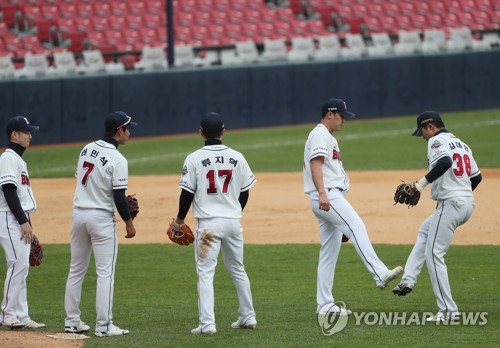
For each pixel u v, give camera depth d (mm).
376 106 105938
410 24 123125
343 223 33094
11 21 117562
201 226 31250
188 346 29391
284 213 60344
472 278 39969
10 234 31969
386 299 36656
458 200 31906
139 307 36781
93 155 31344
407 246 48219
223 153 31531
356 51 108812
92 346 29438
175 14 119312
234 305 36875
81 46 111000
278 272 43062
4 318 32344
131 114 96625
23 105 92250
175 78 98312
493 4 128875
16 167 31938
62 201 66875
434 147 31859
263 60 105875
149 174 78000
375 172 75688
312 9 125500
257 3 123938
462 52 107875
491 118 102312
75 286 31906
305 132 98312
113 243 31547
